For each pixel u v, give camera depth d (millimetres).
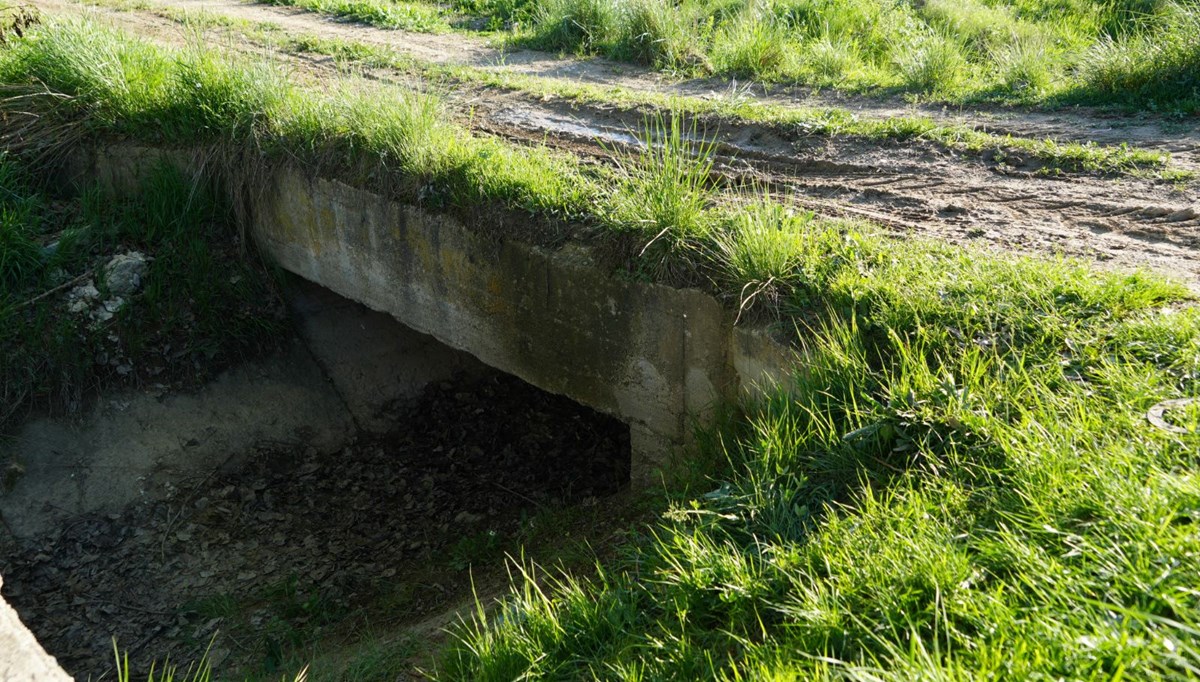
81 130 8609
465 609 5473
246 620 6559
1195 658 2584
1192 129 7352
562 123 8297
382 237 7180
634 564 4645
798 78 9664
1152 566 2918
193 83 8211
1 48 9297
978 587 3188
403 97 7176
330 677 5191
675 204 5680
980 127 7797
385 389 8961
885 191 6547
